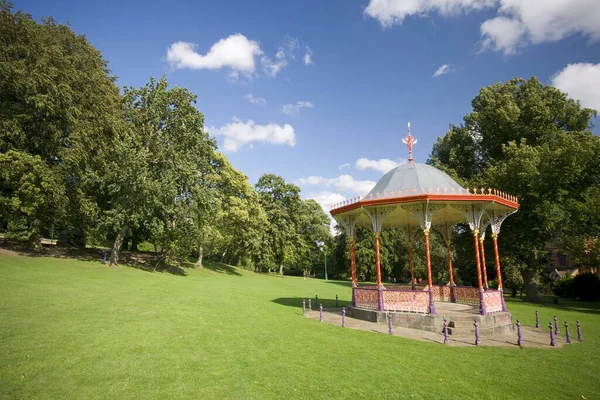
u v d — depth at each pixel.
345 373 9.05
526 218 31.52
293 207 66.12
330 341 12.51
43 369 7.98
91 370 8.19
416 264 56.94
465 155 40.56
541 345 13.46
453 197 15.69
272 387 7.89
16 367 7.91
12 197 25.53
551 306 30.64
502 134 36.47
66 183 29.28
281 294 30.73
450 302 20.53
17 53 26.34
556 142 31.86
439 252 49.53
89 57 31.36
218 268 53.19
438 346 12.44
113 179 30.98
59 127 28.34
